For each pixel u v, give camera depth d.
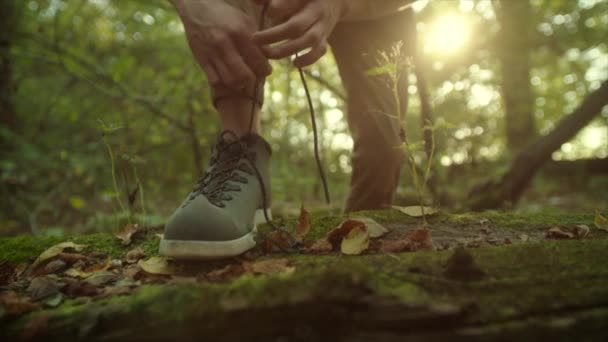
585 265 1.10
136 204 3.27
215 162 1.48
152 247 1.66
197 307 0.94
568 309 0.91
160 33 5.02
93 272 1.44
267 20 1.49
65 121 4.63
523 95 5.59
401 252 1.36
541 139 3.58
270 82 3.38
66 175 3.89
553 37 5.18
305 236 1.55
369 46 1.88
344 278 0.92
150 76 4.32
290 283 0.94
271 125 4.36
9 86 4.54
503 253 1.20
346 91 2.04
